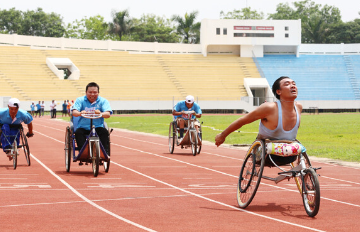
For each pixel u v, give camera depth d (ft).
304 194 23.80
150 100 203.31
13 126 42.47
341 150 56.13
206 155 54.65
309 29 309.83
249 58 242.58
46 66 217.36
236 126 25.12
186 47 249.96
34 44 230.48
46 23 318.04
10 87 196.75
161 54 241.14
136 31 311.06
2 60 212.64
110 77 218.59
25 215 22.88
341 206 25.80
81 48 237.04
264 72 233.76
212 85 222.28
